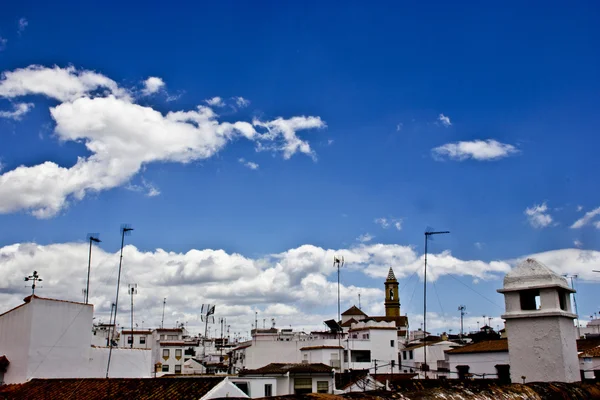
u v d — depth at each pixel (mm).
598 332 68750
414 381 16531
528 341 10945
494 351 49406
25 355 30391
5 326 31422
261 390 46250
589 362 35531
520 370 10938
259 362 80750
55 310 32062
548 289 10961
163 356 94250
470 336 83625
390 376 58125
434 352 73625
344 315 119625
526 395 8625
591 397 9648
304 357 77812
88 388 27109
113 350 34938
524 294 11500
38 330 31016
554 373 10586
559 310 10719
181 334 110438
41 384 28297
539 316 10891
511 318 11195
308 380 53250
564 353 10594
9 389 28188
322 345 76125
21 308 31344
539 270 11172
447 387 8289
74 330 32969
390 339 79500
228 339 124562
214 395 25266
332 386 53438
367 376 56062
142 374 36156
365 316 119188
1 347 31094
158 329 109125
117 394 26000
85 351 33375
